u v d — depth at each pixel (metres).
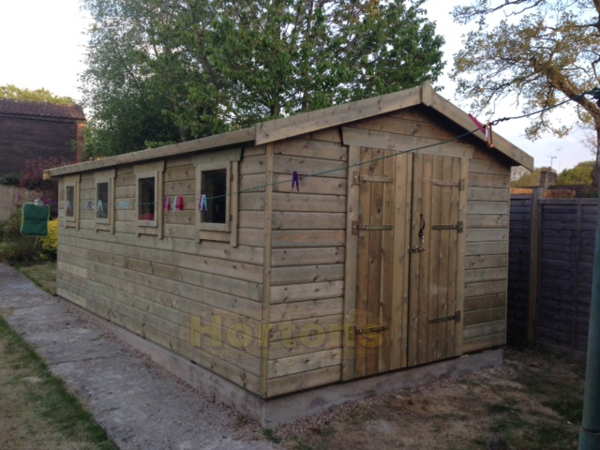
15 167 23.41
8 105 24.02
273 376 4.26
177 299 5.61
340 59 13.43
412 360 5.24
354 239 4.75
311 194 4.46
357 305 4.78
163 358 5.80
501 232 6.09
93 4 19.27
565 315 6.32
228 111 13.20
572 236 6.23
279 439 4.07
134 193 6.64
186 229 5.44
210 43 13.09
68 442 4.00
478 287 5.87
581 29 13.84
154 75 16.81
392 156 5.01
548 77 14.55
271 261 4.23
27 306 8.86
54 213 19.38
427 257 5.35
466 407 4.84
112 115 19.36
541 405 4.93
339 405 4.71
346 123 4.66
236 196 4.56
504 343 6.16
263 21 13.24
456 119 5.34
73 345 6.63
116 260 7.14
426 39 14.05
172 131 19.22
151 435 4.13
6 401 4.77
